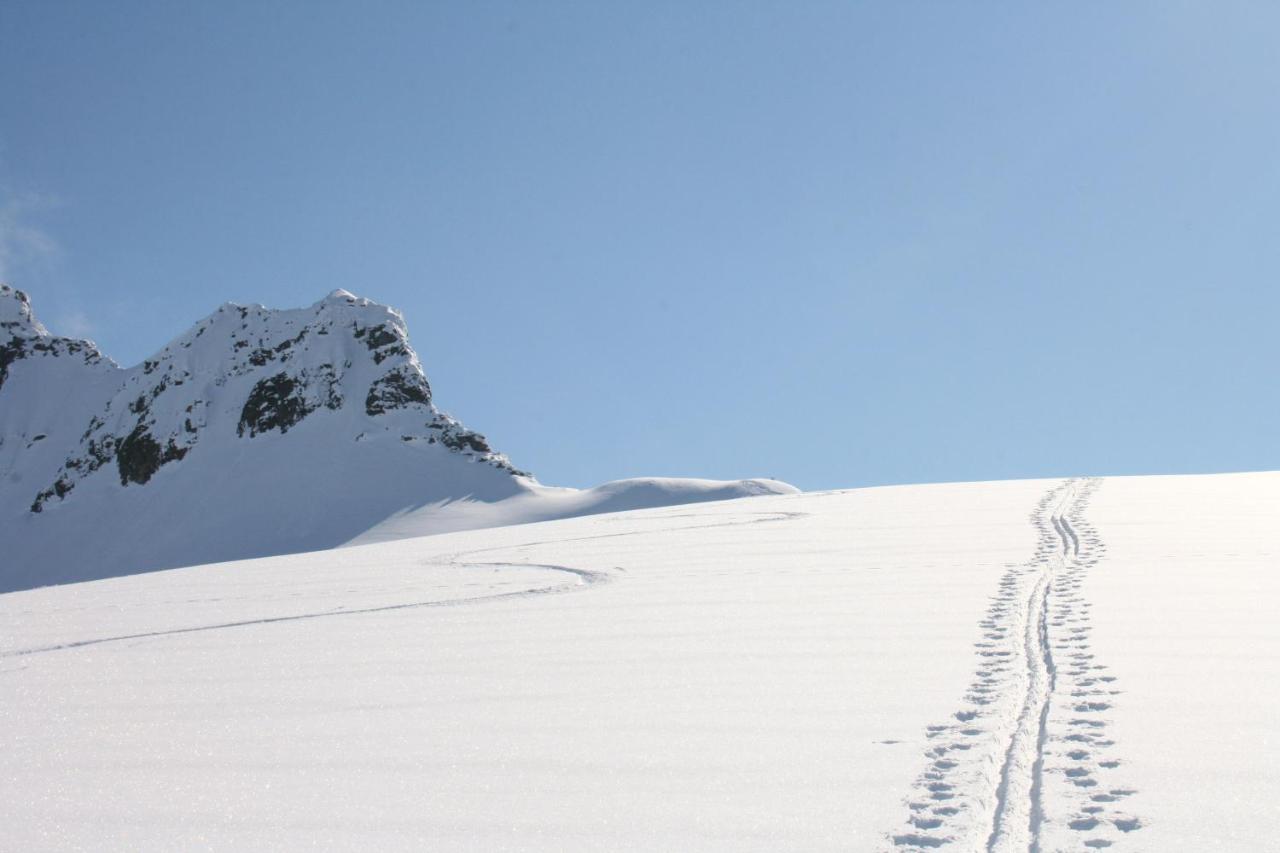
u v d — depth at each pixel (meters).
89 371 147.50
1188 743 6.93
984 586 13.30
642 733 7.81
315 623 13.59
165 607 16.59
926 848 5.66
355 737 8.12
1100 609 11.27
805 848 5.75
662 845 5.89
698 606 12.97
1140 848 5.50
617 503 104.75
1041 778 6.46
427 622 13.05
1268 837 5.58
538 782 6.94
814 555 17.70
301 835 6.31
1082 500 25.16
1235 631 9.91
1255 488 25.94
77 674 10.98
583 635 11.52
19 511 125.06
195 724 8.75
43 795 7.20
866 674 9.09
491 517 104.50
